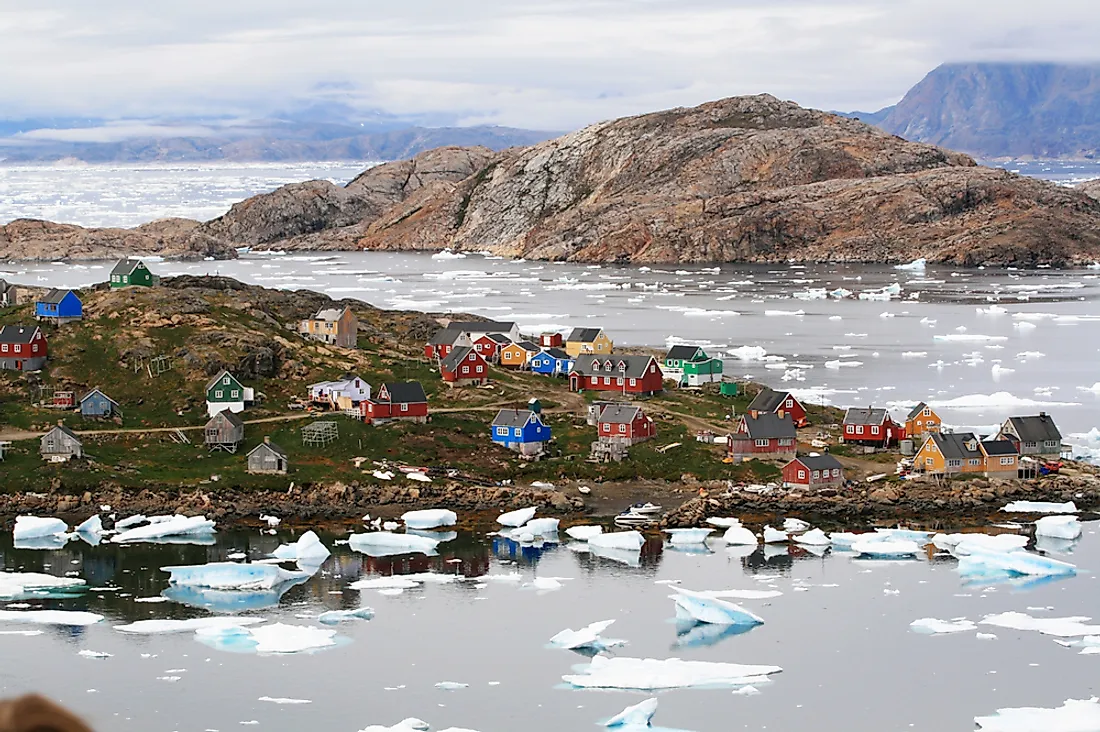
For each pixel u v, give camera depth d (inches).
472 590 4074.8
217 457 5315.0
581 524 4783.5
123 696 3198.8
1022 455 5334.6
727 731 2999.5
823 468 5059.1
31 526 4638.3
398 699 3186.5
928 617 3764.8
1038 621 3686.0
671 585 3959.2
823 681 3297.2
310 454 5354.3
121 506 4923.7
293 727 3016.7
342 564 4357.8
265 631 3636.8
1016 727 2947.8
